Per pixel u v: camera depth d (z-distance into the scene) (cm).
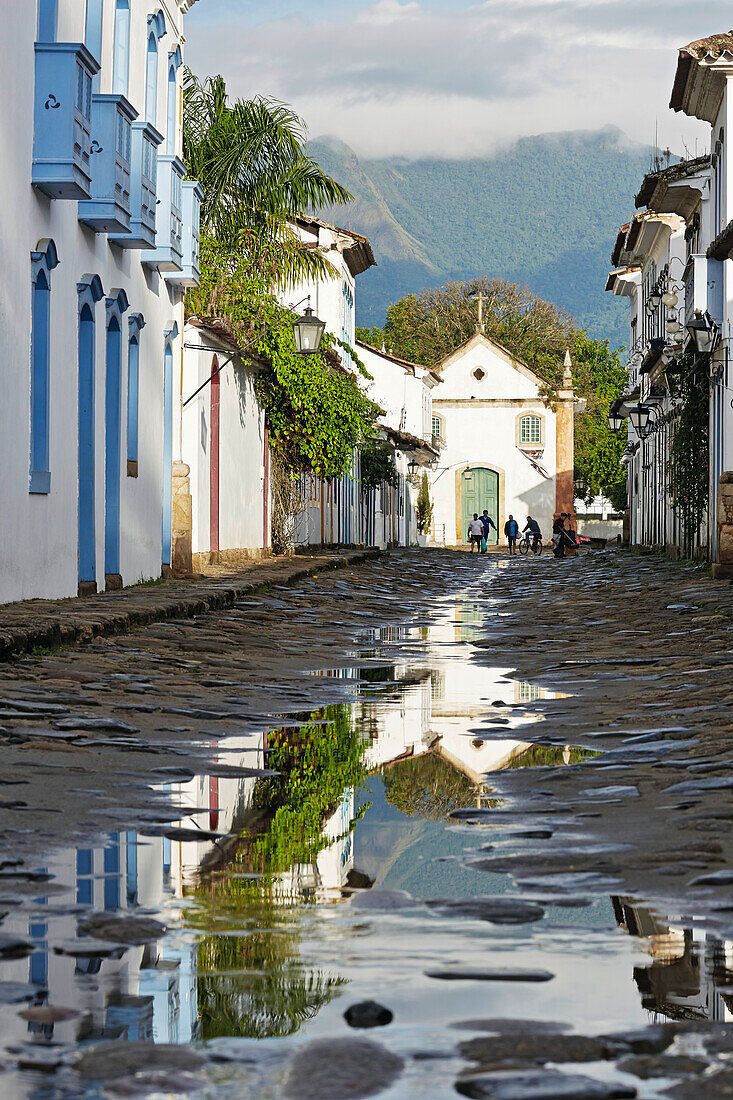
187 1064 342
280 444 3634
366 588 2916
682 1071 339
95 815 652
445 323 10056
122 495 2075
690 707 1028
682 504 3356
